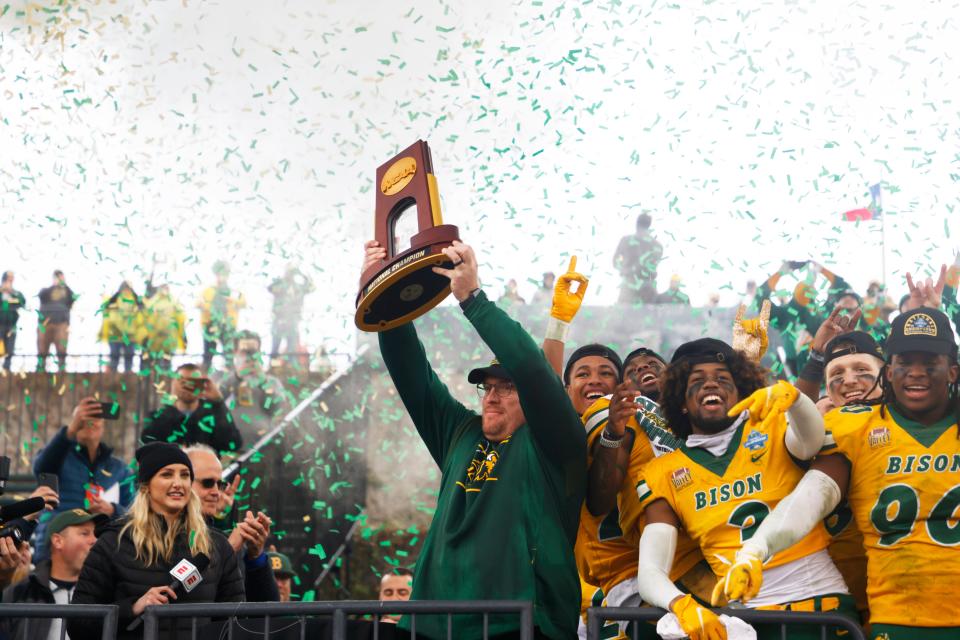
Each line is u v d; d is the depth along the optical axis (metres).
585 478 4.04
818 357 5.50
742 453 3.99
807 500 3.83
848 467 3.98
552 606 3.90
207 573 4.35
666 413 4.15
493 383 4.23
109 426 10.41
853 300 7.75
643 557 3.93
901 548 3.90
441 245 3.84
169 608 3.84
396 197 4.03
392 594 6.54
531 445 4.09
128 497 7.23
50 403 10.72
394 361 4.37
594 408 4.34
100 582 4.24
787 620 3.71
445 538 4.03
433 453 4.47
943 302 7.00
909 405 3.99
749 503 3.91
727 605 3.88
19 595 5.05
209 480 5.45
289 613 3.84
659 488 4.05
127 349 10.69
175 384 8.09
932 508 3.90
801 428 3.84
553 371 3.88
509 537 3.94
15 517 4.47
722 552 3.89
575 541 4.12
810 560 3.91
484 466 4.12
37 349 10.84
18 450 10.65
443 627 3.85
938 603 3.82
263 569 4.85
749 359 4.34
